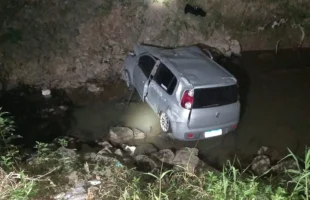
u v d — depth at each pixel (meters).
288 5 12.72
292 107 9.85
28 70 10.28
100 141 8.21
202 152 8.07
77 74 10.55
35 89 10.06
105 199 5.02
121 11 11.50
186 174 6.00
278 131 8.87
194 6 12.17
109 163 6.70
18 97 9.70
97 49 11.03
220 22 12.50
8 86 10.02
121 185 5.47
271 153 8.05
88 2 11.32
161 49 9.95
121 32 11.40
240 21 12.65
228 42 12.46
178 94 7.73
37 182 5.18
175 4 11.98
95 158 6.98
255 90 10.59
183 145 8.26
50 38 10.70
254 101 10.07
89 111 9.28
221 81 7.77
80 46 10.91
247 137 8.62
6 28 10.45
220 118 7.89
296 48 12.98
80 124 8.78
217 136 8.58
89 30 11.13
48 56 10.52
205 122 7.79
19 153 6.99
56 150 7.07
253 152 8.15
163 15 11.83
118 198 4.96
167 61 8.42
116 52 11.17
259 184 5.69
